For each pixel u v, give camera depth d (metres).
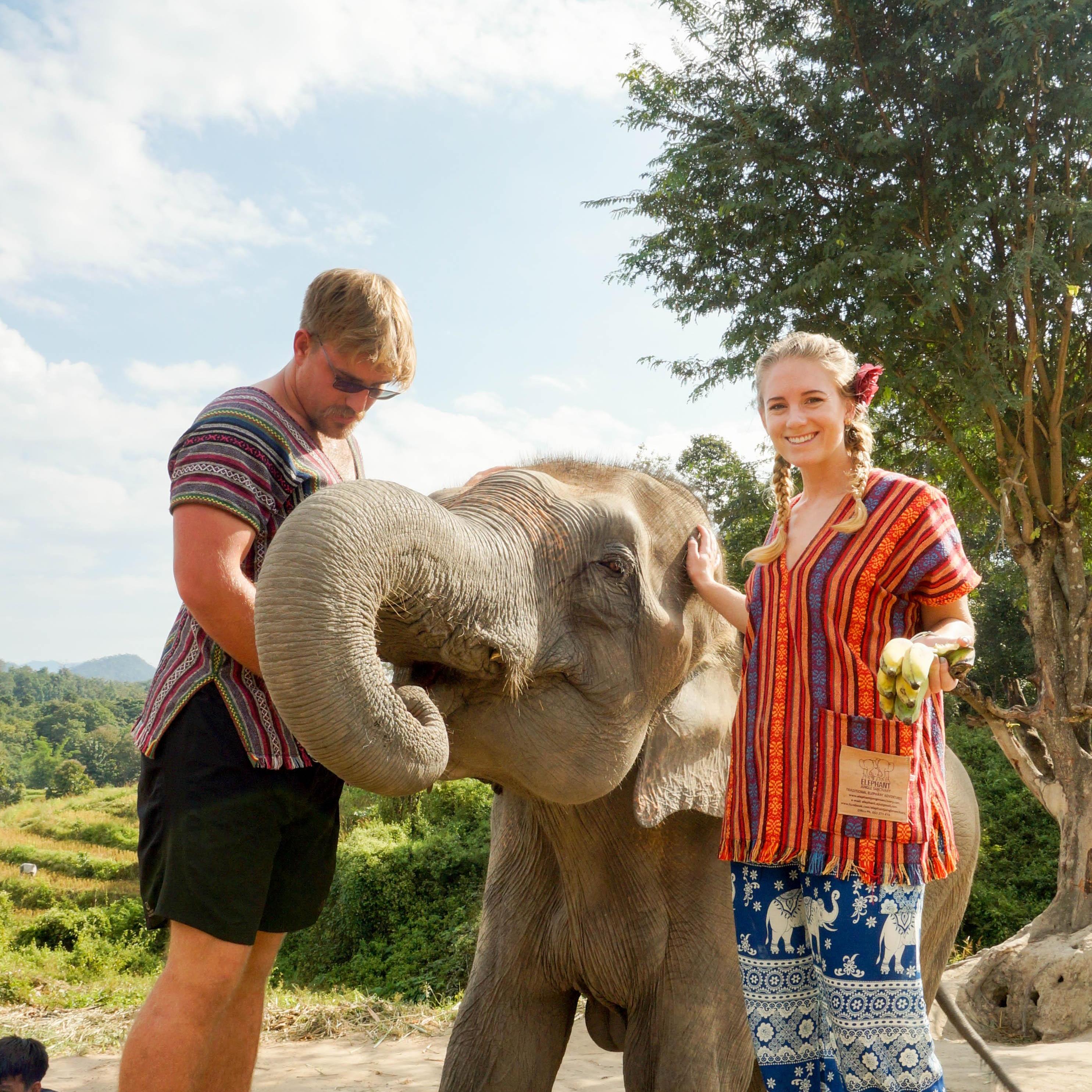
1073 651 10.98
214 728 2.14
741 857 2.21
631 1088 2.66
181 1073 2.03
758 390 2.31
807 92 11.64
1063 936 9.43
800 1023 2.15
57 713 161.62
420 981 17.48
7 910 31.97
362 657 1.70
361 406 2.31
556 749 2.23
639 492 2.70
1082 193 11.23
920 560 2.10
